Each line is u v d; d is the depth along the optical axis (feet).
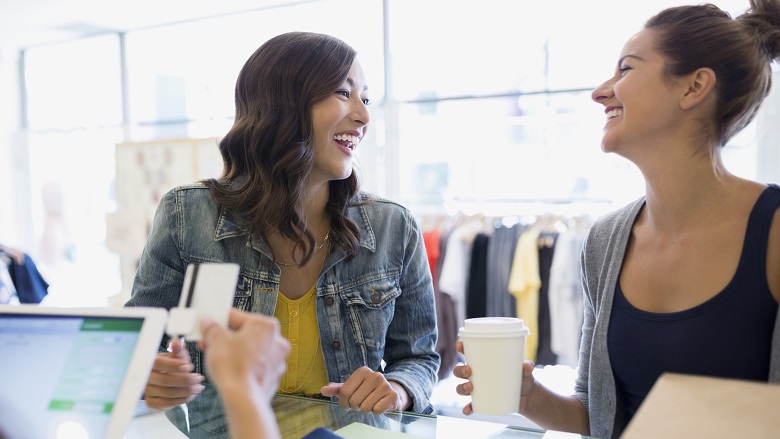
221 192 4.51
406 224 4.86
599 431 3.69
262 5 13.96
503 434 3.04
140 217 13.79
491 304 11.18
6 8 13.71
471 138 12.84
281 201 4.27
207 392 3.61
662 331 3.40
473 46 12.82
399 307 4.88
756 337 3.18
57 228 17.15
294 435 3.13
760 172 9.66
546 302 10.81
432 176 13.14
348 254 4.53
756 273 3.20
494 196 12.71
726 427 1.82
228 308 2.18
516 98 12.48
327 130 4.27
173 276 4.53
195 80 15.29
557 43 12.19
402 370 4.46
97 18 14.62
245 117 4.41
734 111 3.33
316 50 4.26
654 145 3.41
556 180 12.24
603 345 3.67
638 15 11.57
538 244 10.91
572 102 12.07
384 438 3.03
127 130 16.02
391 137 12.74
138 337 2.47
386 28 13.15
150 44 15.72
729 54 3.23
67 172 17.16
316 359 4.52
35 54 17.46
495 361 2.98
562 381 7.55
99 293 16.92
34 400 2.48
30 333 2.61
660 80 3.32
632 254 3.73
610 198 11.77
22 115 17.56
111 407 2.38
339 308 4.54
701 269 3.37
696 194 3.41
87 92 16.81
